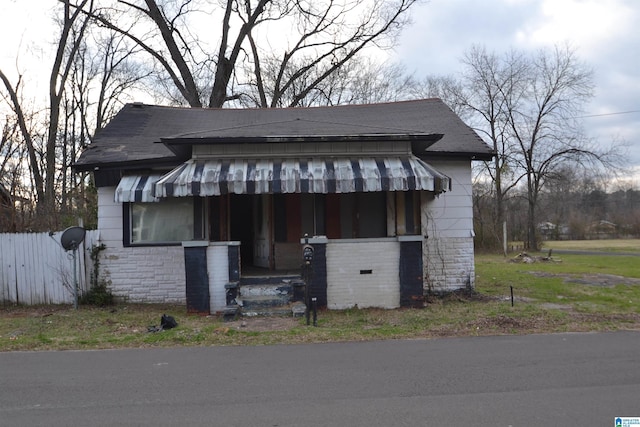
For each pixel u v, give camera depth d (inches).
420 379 237.3
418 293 415.5
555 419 186.5
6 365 270.4
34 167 765.3
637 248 1651.1
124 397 217.8
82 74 1161.4
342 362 268.1
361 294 414.6
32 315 417.4
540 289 517.7
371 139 401.1
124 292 469.4
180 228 474.3
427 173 394.6
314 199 446.0
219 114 603.8
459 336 324.5
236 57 1020.5
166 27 962.7
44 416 196.4
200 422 188.5
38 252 467.2
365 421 186.9
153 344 314.2
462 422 184.7
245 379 241.3
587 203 2522.1
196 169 399.5
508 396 212.4
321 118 571.5
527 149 1422.2
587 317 369.7
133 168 461.1
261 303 408.8
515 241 1680.6
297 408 201.5
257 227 504.7
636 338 314.3
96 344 315.3
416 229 472.7
